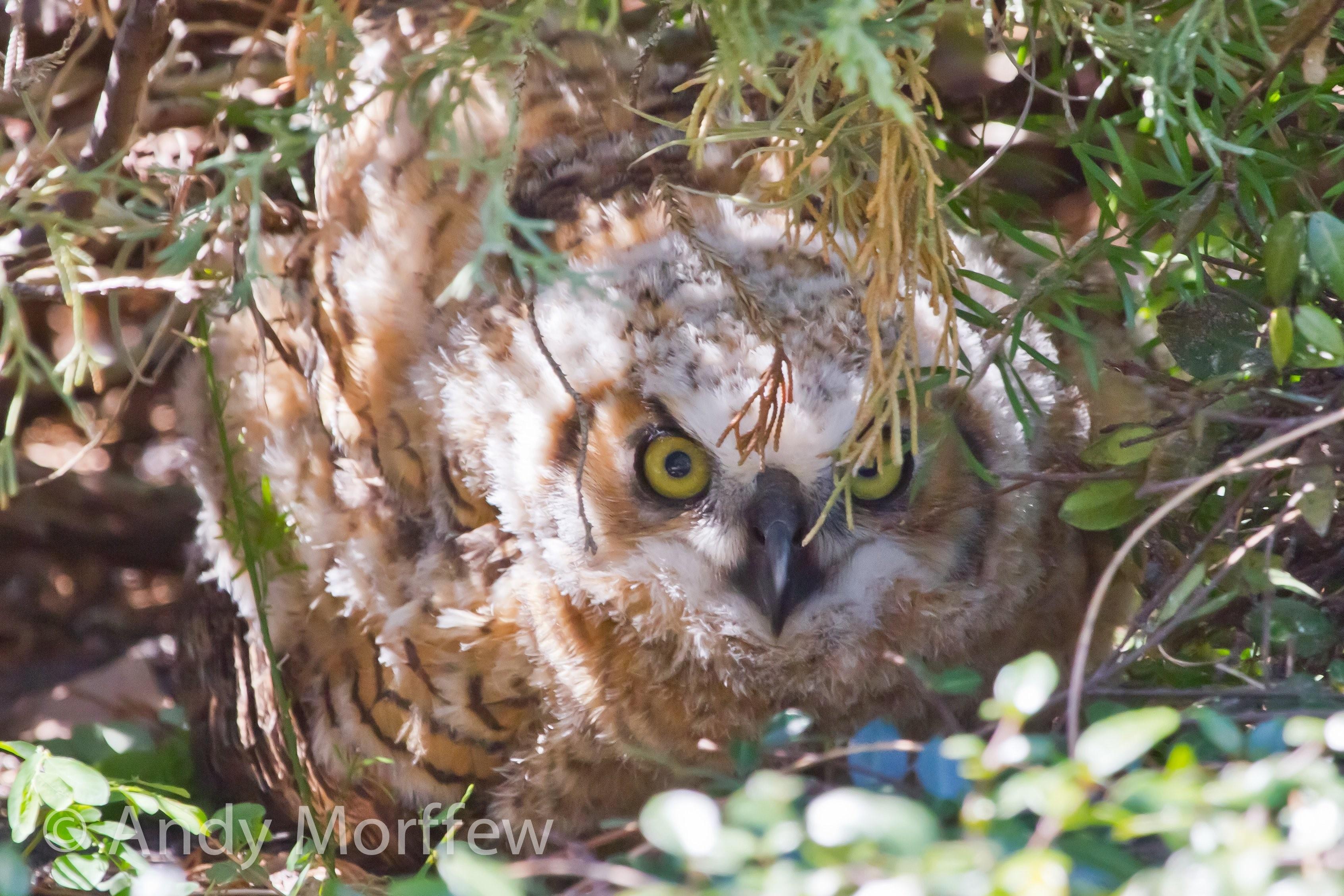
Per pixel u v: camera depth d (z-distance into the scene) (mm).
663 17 5988
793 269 5887
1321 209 5516
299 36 6203
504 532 6355
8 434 6023
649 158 6441
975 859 3529
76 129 8297
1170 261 5566
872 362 5082
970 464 5883
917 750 4664
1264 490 5387
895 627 6285
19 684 8820
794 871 3635
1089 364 5621
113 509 9680
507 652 6395
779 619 5949
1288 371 5531
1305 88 6012
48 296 6816
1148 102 5211
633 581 6184
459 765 6645
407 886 4078
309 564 6805
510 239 6336
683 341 5840
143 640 9281
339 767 6867
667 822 3779
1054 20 5500
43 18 8227
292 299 6922
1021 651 6516
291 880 6137
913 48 4602
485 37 5297
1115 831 3707
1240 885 3264
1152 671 5715
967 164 7125
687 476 5988
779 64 6145
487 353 6234
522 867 4105
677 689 6422
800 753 5559
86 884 5094
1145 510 5691
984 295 6230
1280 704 4836
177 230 6379
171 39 7816
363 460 6668
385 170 6766
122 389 9984
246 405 7078
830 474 5918
